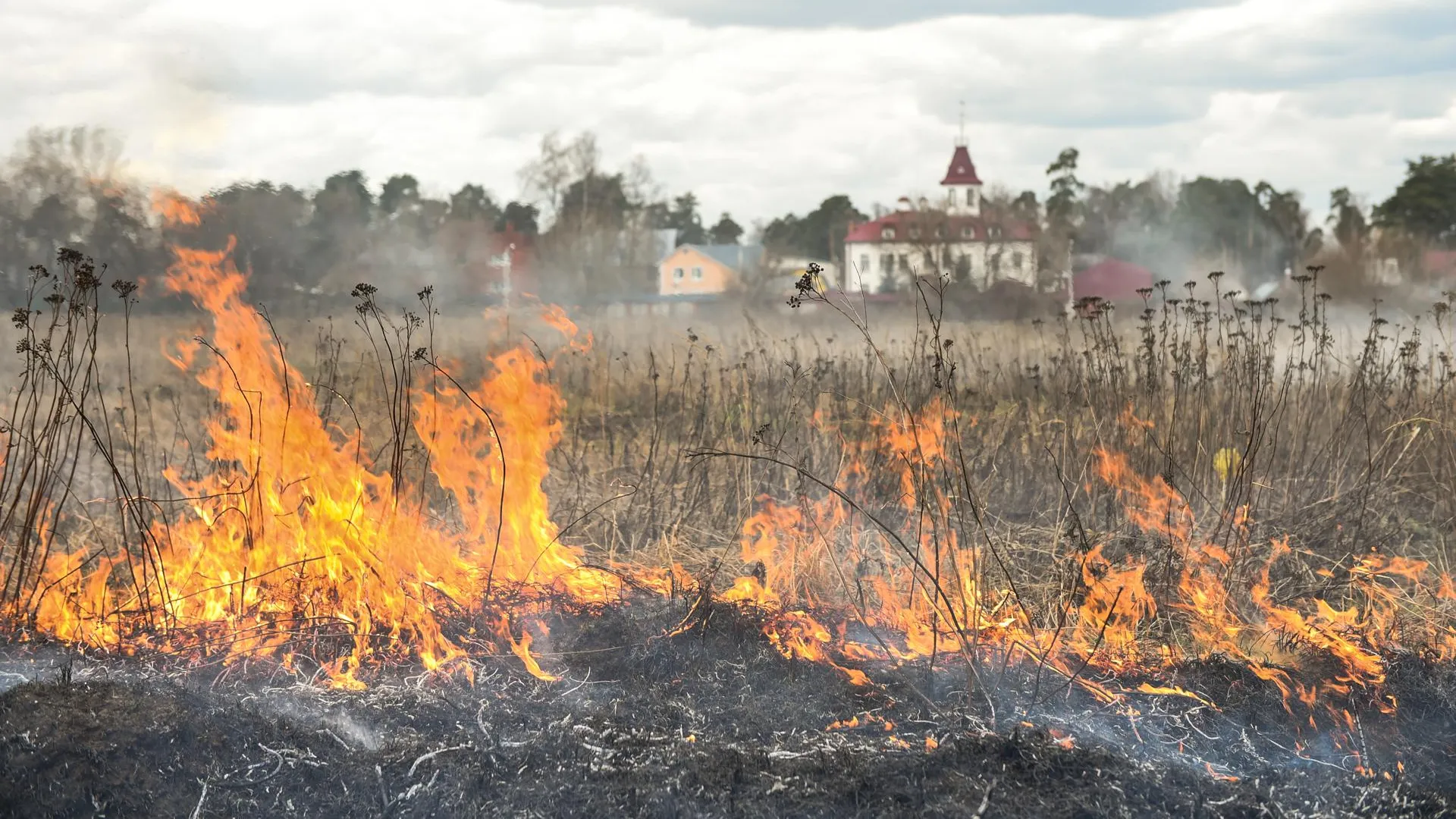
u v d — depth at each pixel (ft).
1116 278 196.24
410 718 15.40
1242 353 26.89
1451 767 14.88
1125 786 13.52
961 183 284.82
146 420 33.32
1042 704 16.26
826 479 25.11
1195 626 18.93
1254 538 22.68
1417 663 17.37
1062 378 31.14
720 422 28.91
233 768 13.56
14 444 20.34
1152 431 25.35
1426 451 26.00
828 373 31.99
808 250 313.53
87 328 19.47
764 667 17.22
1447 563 22.59
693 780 13.42
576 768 13.73
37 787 12.53
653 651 17.44
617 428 33.22
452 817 12.92
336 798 13.17
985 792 13.23
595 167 177.78
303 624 18.10
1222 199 263.70
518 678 16.96
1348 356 32.76
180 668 16.98
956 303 109.81
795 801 13.05
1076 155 285.84
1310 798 13.82
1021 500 25.54
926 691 16.63
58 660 17.08
